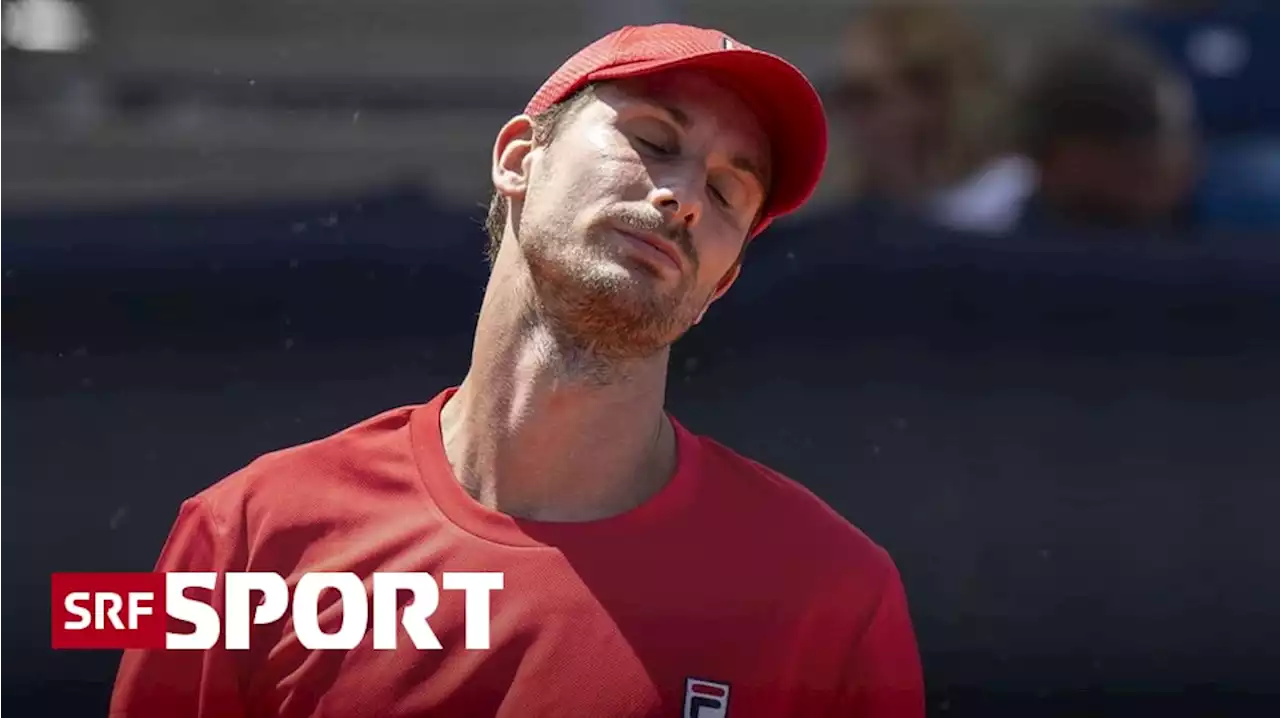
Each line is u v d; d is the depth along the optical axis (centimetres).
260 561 616
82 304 750
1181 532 722
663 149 604
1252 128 927
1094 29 920
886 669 641
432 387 748
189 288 757
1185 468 731
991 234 799
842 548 641
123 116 858
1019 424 741
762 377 762
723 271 617
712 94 611
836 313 770
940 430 745
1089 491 729
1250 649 707
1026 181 849
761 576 625
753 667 615
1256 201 848
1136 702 703
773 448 750
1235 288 764
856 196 862
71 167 829
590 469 621
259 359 746
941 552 725
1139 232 837
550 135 613
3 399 726
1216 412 740
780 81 613
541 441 616
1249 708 699
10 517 707
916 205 852
